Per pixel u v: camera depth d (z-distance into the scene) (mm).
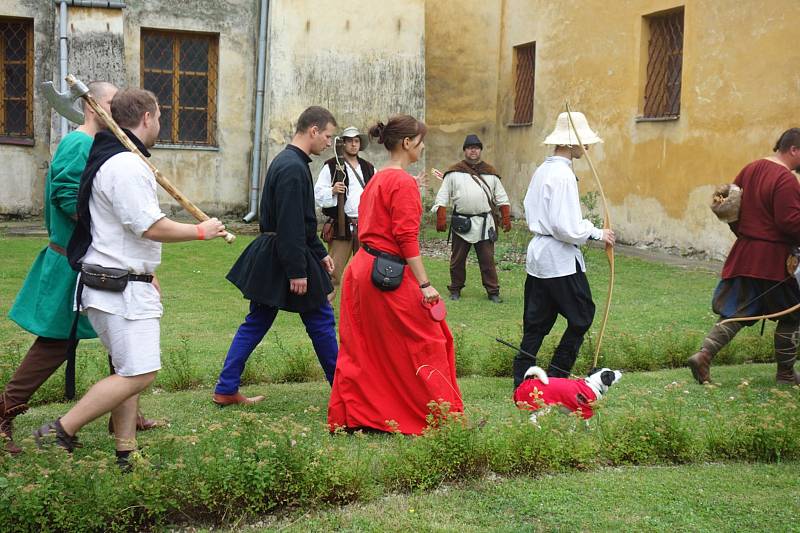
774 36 10828
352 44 14977
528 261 5602
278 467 3627
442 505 3639
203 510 3502
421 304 4664
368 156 15188
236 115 15414
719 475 4020
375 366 4727
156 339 3812
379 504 3652
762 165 5902
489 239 9531
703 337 6914
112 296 3705
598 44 14078
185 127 15375
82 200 3730
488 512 3568
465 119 16969
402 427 4664
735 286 5914
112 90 4328
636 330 7809
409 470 3832
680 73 12719
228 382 5238
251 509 3496
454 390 4777
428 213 15727
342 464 3742
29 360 4309
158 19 14828
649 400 5176
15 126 14797
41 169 14758
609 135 13938
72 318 4238
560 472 4055
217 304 9047
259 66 14992
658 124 12875
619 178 13734
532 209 5621
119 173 3639
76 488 3307
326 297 5305
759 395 5539
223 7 15141
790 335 5867
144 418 4770
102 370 5871
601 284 10461
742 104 11352
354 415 4688
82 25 14039
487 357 6645
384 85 15156
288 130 14789
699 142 12094
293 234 4996
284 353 6688
